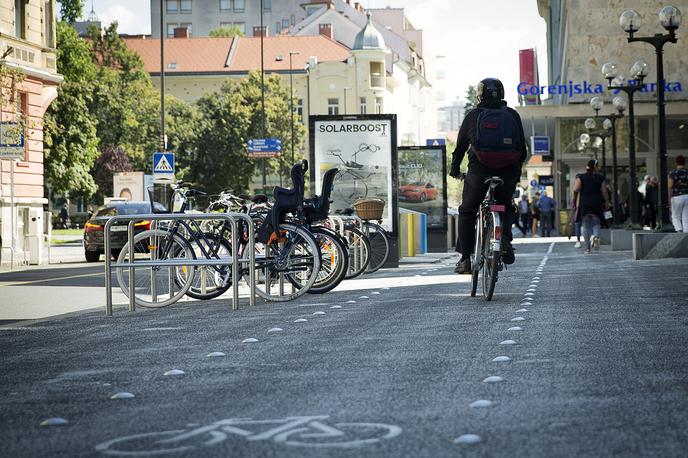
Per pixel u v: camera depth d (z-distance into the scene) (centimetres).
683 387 1423
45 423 1270
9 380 1659
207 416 1292
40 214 7269
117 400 1435
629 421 1203
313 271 3192
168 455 1077
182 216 2977
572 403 1320
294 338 2112
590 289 3200
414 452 1061
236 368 1708
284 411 1309
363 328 2259
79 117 14462
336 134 5175
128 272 3017
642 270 4141
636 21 5409
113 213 7550
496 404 1323
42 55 8538
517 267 4688
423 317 2458
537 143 12469
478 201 2892
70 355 1961
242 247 3228
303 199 3278
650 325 2169
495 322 2298
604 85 12188
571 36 12575
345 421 1234
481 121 2808
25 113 8256
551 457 1031
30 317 2955
